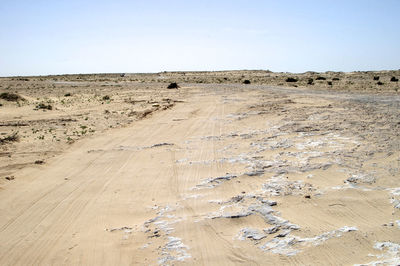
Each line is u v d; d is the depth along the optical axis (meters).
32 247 7.72
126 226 8.45
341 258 6.23
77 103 34.47
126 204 9.79
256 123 20.50
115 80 85.31
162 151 15.32
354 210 8.13
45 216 9.25
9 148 16.28
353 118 19.27
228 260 6.63
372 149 12.60
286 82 60.72
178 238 7.61
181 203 9.52
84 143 17.38
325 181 10.09
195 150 15.09
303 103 27.98
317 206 8.52
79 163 13.96
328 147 13.54
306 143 14.44
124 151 15.62
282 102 29.33
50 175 12.56
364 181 9.73
